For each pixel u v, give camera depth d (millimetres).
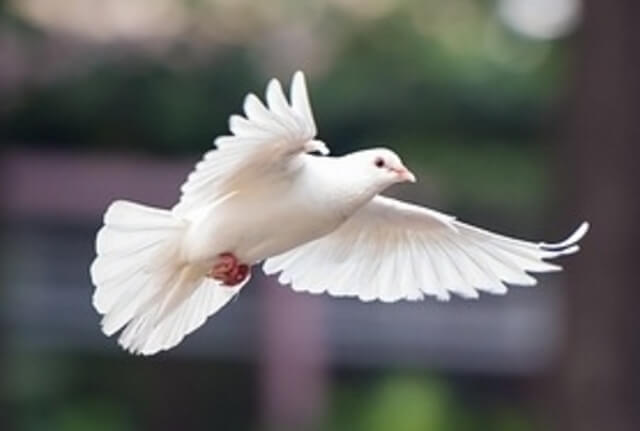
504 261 8406
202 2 21594
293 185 7445
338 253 8391
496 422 24484
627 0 16422
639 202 16438
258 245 7539
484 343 24500
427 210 8289
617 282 16422
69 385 23250
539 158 21469
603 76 16500
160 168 21641
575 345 16562
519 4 21719
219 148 7262
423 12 21562
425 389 24031
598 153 16516
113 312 7660
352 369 24281
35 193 21984
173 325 7852
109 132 21891
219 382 23734
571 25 18484
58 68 21469
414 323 24406
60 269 22844
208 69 21531
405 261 8445
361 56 21469
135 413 23531
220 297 7926
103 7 22031
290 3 21688
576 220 16594
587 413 16469
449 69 21453
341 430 23578
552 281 17844
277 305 23266
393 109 21453
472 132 21641
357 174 7445
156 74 21547
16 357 22766
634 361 16391
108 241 7570
